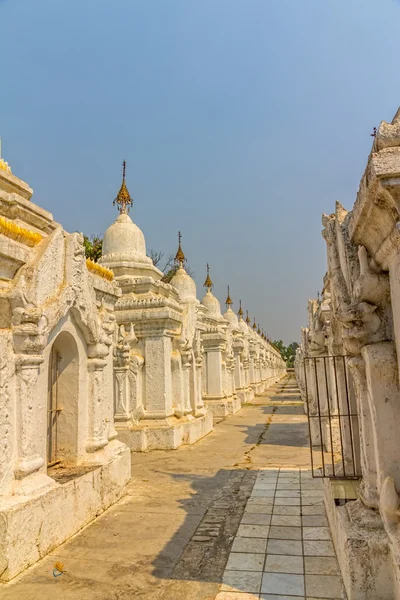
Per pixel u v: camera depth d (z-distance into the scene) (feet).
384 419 15.21
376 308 16.55
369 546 14.96
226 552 20.42
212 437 53.36
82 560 19.74
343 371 24.71
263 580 17.72
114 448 29.68
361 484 17.67
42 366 21.97
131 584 17.63
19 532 18.57
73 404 26.43
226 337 83.87
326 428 40.96
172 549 20.84
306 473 34.09
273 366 206.18
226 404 74.54
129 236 51.52
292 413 78.59
